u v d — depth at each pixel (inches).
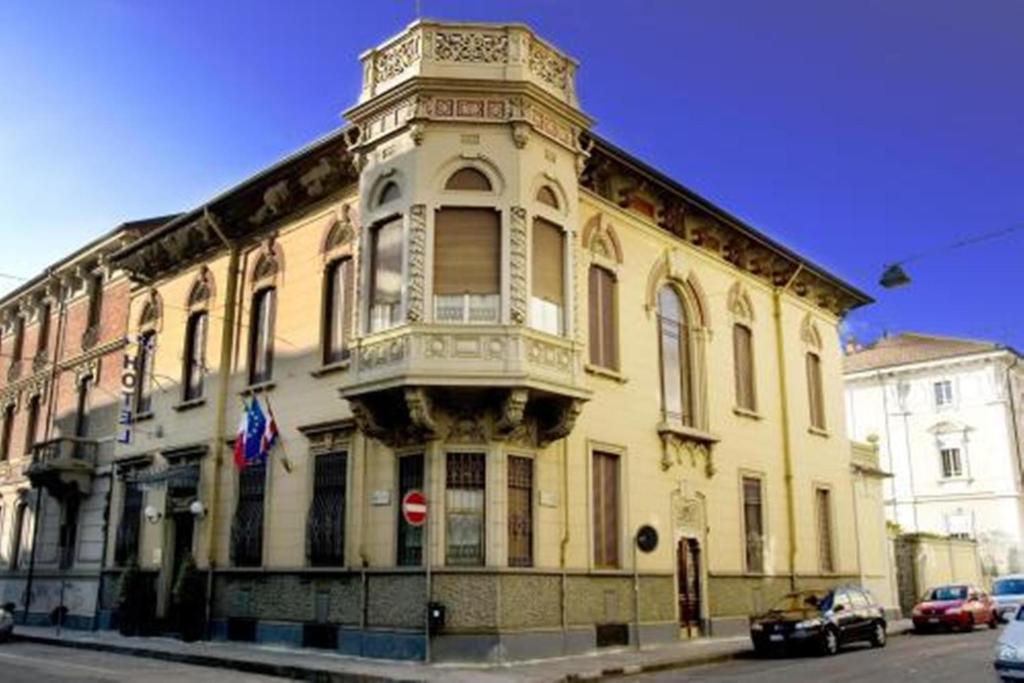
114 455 1104.8
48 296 1373.0
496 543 696.4
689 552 917.2
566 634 738.8
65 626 1119.0
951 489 1967.3
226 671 696.4
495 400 707.4
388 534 734.5
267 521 855.7
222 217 979.9
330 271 861.2
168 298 1072.2
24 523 1293.1
